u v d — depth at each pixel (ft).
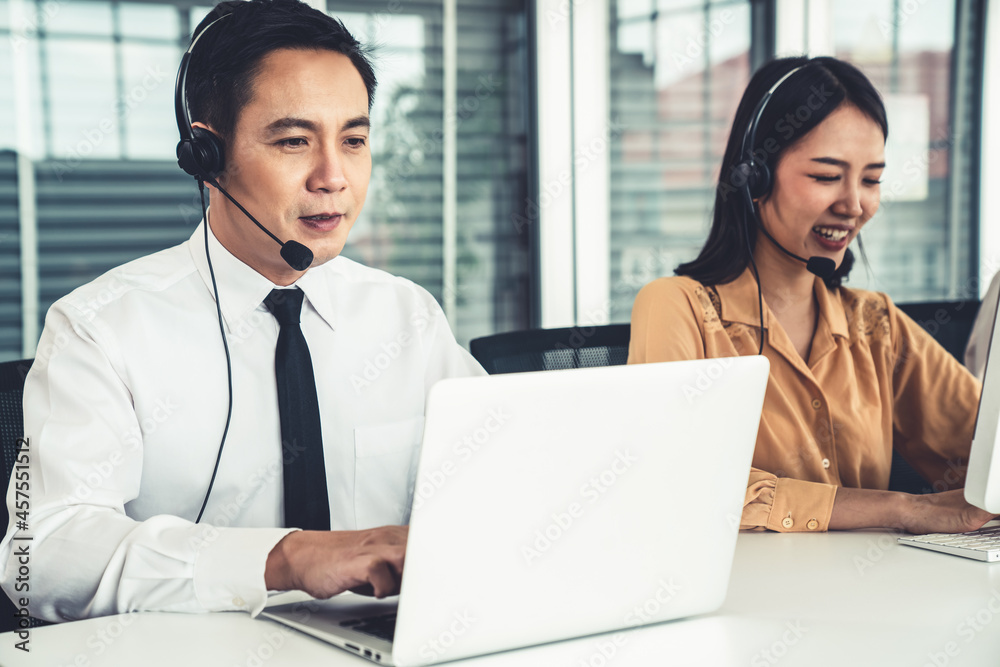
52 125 8.58
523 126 10.09
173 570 2.86
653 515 2.61
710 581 2.77
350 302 4.45
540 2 9.77
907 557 3.50
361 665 2.42
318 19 3.68
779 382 4.85
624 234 10.50
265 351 4.05
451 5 9.69
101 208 8.80
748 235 5.02
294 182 3.65
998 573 3.28
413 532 2.27
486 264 10.13
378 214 9.67
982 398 3.16
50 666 2.42
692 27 10.46
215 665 2.42
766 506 3.97
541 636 2.53
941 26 11.45
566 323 10.26
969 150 11.77
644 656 2.50
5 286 8.61
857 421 4.85
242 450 3.99
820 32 10.89
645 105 10.40
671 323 4.89
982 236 11.84
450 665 2.42
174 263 4.09
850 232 4.91
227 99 3.61
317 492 3.95
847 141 4.72
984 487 3.15
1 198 8.50
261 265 3.96
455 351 4.76
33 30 8.42
